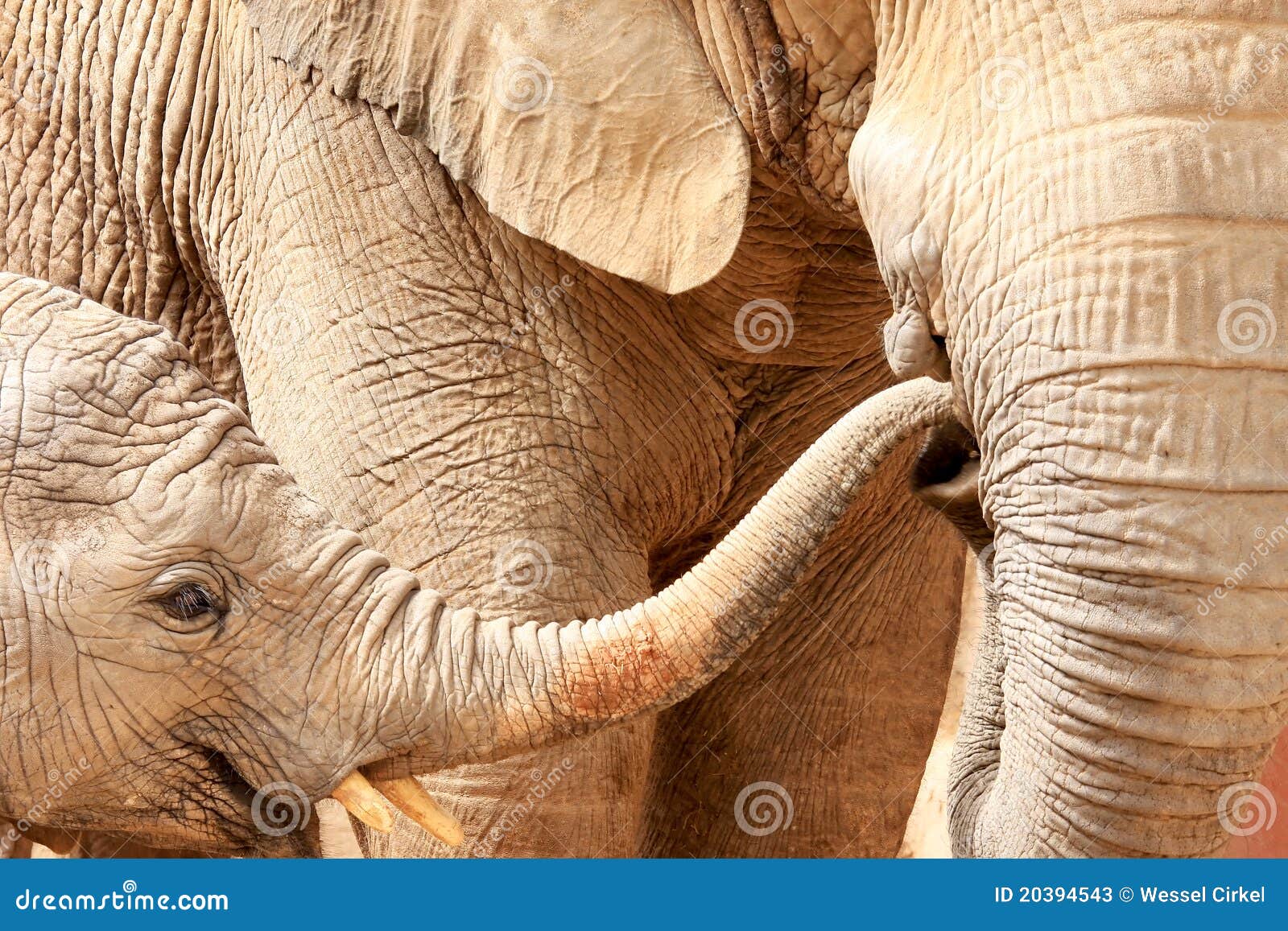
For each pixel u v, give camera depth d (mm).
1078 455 3945
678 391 5648
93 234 6508
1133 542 3879
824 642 6527
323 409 5461
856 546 6383
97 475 4113
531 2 5051
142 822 4254
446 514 5324
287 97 5574
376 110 5391
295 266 5547
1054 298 3998
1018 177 4109
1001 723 4758
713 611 4344
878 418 4344
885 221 4406
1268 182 3832
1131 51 3996
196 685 4191
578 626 4438
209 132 6047
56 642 4062
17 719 4062
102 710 4113
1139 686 3930
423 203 5367
